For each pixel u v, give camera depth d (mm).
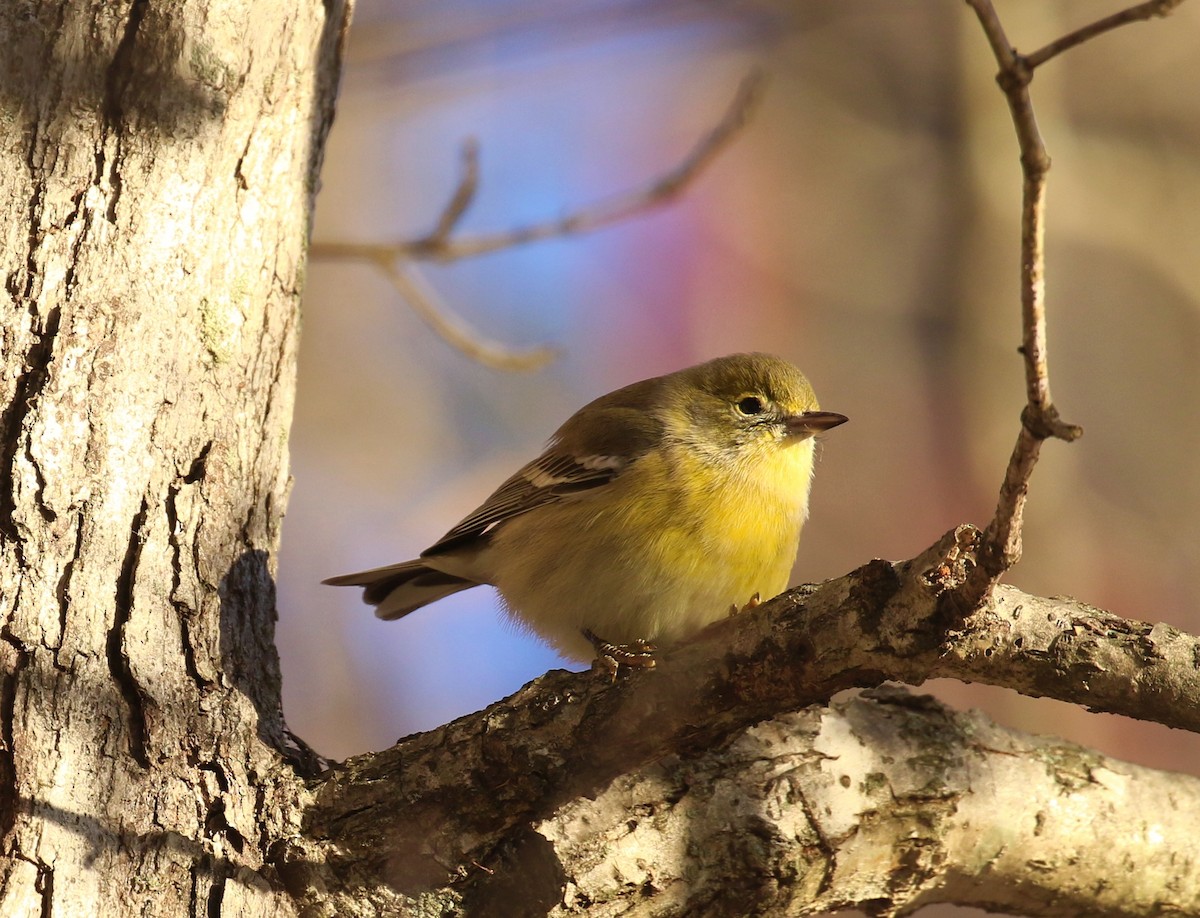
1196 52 27500
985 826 9398
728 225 26406
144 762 7809
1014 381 24203
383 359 23188
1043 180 5723
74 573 7926
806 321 25953
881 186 27219
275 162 9234
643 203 13844
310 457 22141
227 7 8922
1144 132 27516
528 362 14188
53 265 8266
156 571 8219
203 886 7633
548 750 7910
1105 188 27062
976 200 25359
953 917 16031
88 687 7785
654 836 8289
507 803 8016
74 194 8398
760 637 7641
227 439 8750
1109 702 7434
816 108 27969
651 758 8078
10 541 7840
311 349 22906
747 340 25438
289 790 8062
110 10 8617
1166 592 21531
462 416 23203
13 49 8430
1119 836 9820
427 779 8016
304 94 9492
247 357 8961
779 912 8719
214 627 8375
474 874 8000
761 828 8539
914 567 7098
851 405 24781
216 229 8844
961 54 25750
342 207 23828
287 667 19484
